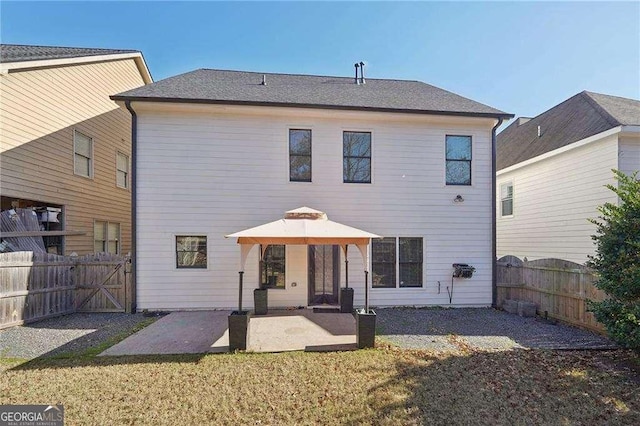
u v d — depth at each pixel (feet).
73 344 20.94
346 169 32.22
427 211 32.78
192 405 13.37
